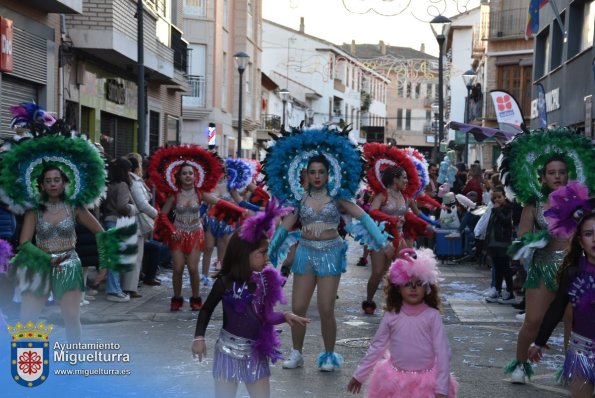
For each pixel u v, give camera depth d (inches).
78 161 281.6
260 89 1819.6
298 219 299.1
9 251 281.1
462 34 2089.1
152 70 904.3
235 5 1572.3
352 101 3179.1
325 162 293.0
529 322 270.5
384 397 203.6
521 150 277.9
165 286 507.8
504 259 458.9
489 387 272.2
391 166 434.9
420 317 202.8
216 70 1405.0
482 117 1552.7
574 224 218.5
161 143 1102.4
